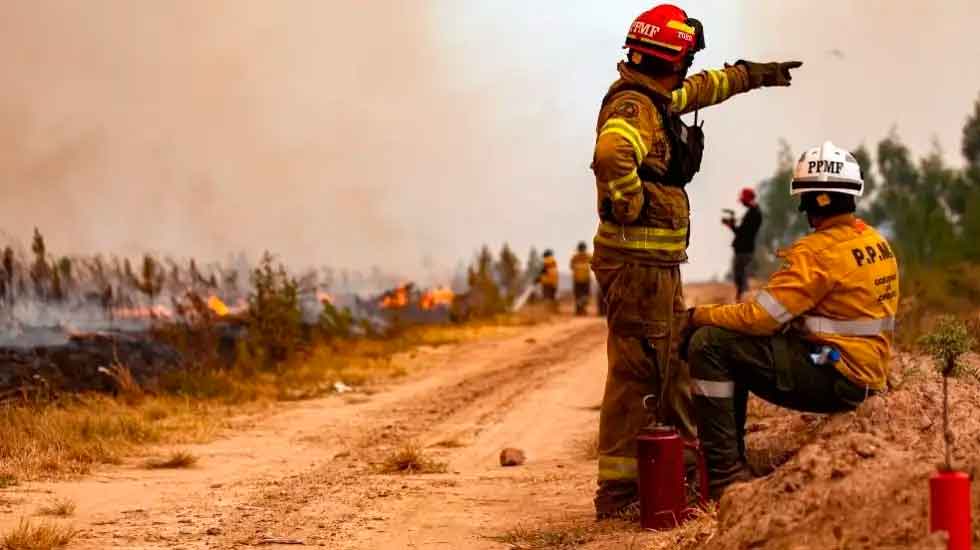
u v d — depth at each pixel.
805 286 6.83
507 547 7.27
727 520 5.83
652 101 7.54
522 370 20.50
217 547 7.48
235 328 21.64
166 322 19.58
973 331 10.32
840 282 6.84
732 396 7.08
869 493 5.32
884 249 7.00
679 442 7.07
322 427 14.23
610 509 7.80
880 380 6.96
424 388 18.50
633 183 7.34
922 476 5.26
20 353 15.51
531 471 10.68
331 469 11.06
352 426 14.32
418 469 10.88
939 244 32.97
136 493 9.62
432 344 26.08
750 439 8.80
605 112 7.58
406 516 8.45
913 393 6.22
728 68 7.95
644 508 7.09
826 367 6.91
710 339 7.04
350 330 25.53
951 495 4.77
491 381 18.98
